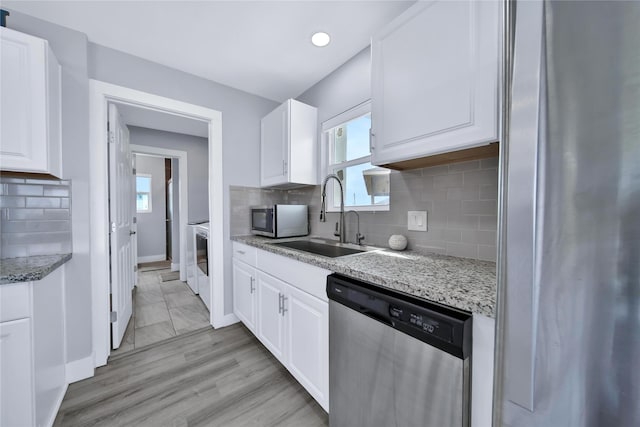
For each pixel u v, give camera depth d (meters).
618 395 0.36
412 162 1.29
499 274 0.46
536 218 0.41
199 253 3.02
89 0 1.35
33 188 1.47
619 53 0.34
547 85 0.39
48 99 1.31
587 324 0.38
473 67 0.92
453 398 0.69
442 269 1.02
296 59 1.91
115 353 1.84
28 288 1.05
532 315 0.42
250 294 1.97
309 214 2.36
